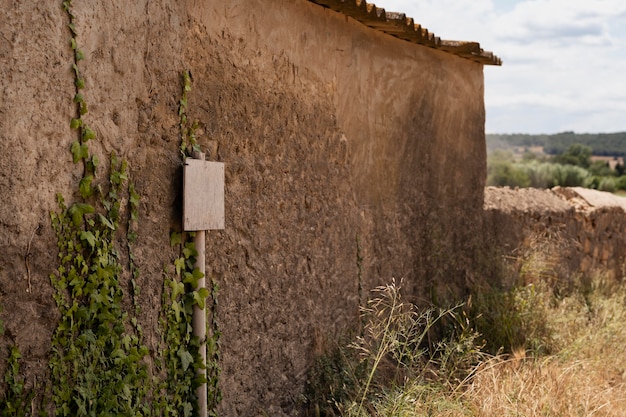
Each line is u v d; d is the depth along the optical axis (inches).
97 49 147.9
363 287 259.4
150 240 163.8
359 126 256.8
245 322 197.6
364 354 234.8
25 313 134.6
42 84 136.4
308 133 226.7
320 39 231.6
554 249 396.2
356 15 241.9
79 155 143.9
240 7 191.8
